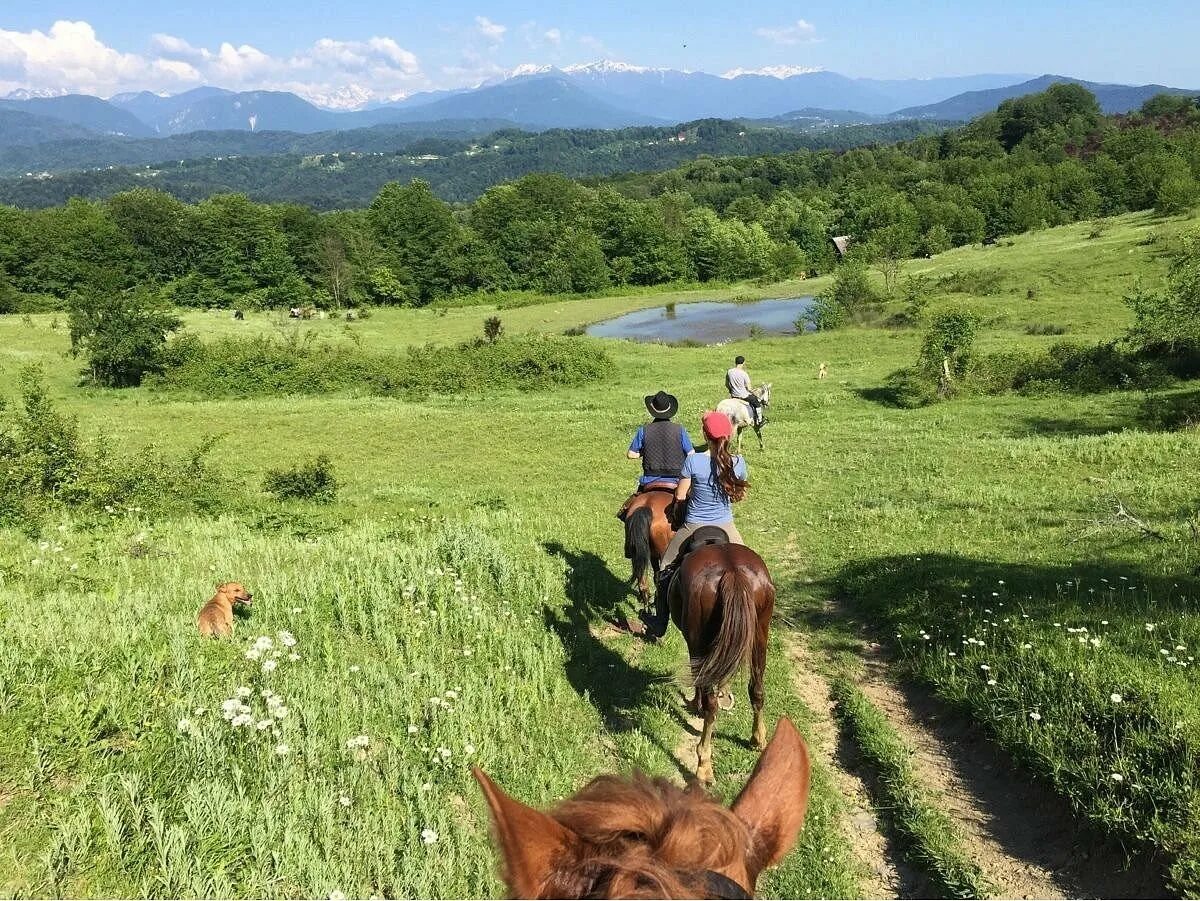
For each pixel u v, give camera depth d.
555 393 37.34
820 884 5.00
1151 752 5.36
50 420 15.33
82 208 105.06
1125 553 10.52
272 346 42.22
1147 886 4.62
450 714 6.34
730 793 5.93
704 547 6.38
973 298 57.47
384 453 24.38
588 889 1.15
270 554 10.75
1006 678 6.91
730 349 47.25
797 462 20.36
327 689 6.47
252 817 4.67
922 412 28.12
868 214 117.06
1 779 4.64
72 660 5.88
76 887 4.00
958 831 5.53
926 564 10.75
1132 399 26.58
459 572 10.30
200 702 5.70
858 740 6.83
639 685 7.76
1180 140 120.19
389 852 4.62
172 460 22.20
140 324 40.75
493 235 115.56
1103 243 72.69
